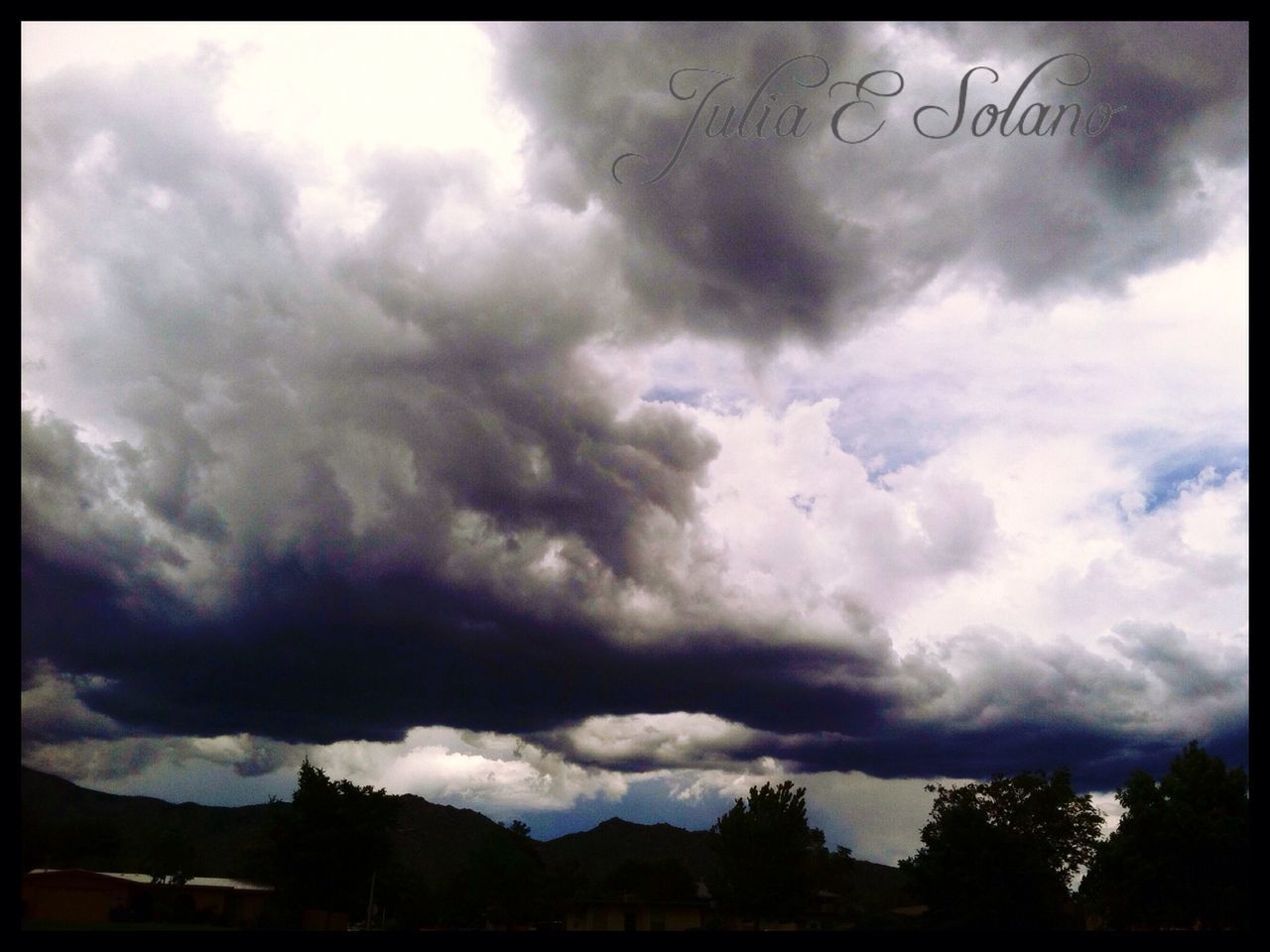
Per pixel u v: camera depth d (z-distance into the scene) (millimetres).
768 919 56594
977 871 48562
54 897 55750
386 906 64625
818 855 60875
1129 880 48500
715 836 58844
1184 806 49250
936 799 55781
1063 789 55062
